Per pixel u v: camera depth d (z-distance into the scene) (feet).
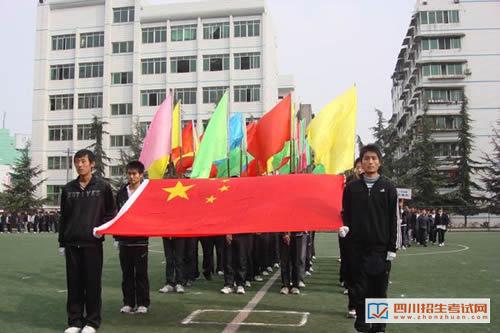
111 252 60.08
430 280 34.40
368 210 17.51
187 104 172.14
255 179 22.13
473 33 173.27
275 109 31.53
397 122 240.12
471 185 158.40
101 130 166.30
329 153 30.55
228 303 25.94
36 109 183.01
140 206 21.26
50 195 181.27
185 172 39.06
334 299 27.09
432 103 171.94
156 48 175.22
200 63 171.22
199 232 19.71
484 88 172.24
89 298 19.81
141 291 23.50
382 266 17.29
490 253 58.39
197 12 171.73
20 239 90.22
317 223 18.98
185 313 23.34
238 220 19.95
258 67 167.73
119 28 178.70
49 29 184.85
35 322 21.57
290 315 22.89
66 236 19.89
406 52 207.41
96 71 180.34
